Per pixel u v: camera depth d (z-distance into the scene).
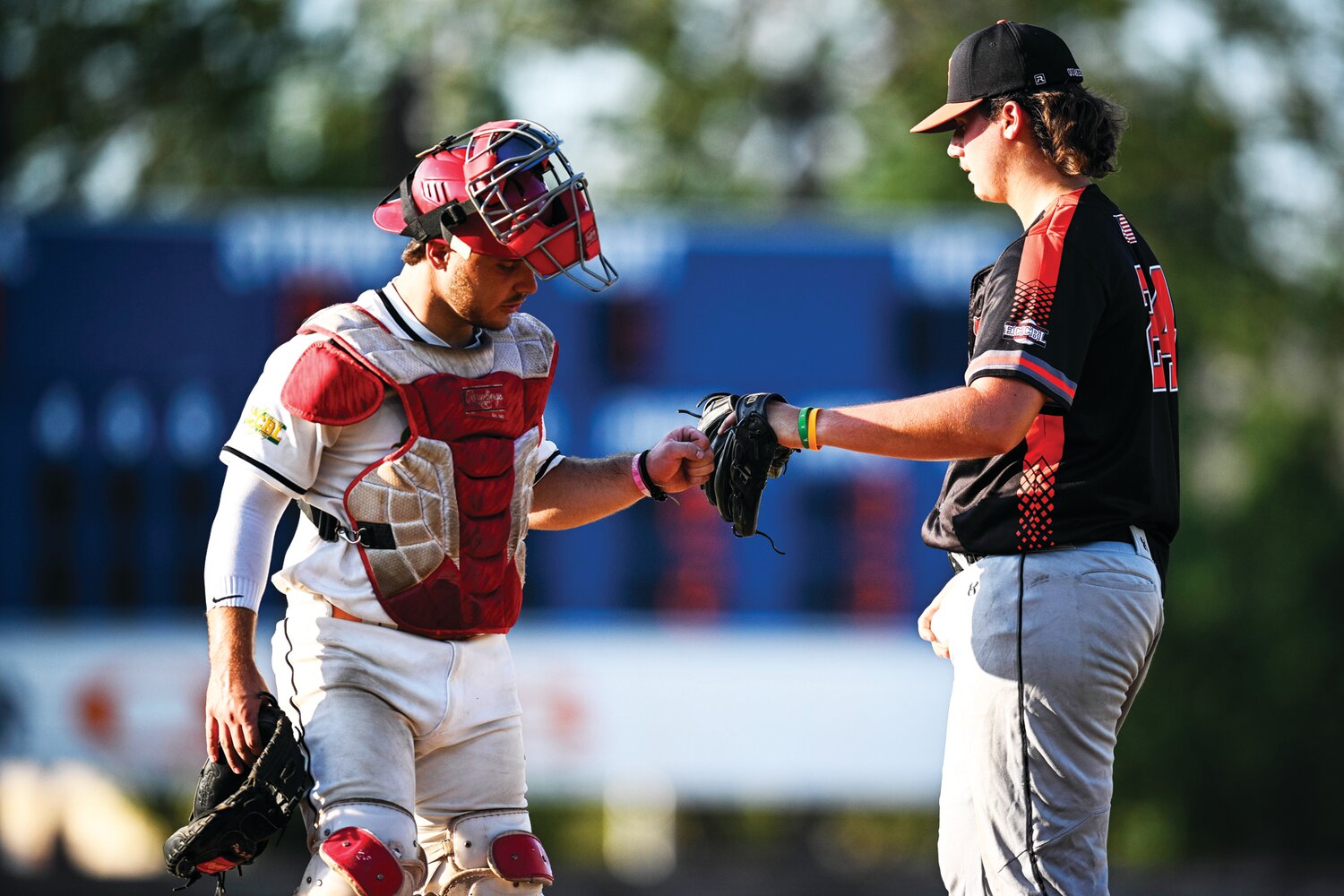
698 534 43.88
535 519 14.57
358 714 12.55
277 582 13.27
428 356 12.71
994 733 12.49
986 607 12.58
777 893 49.75
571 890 48.56
